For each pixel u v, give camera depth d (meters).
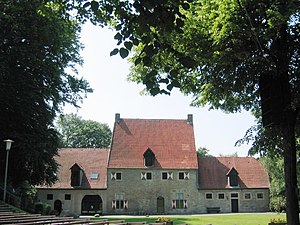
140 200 55.22
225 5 12.43
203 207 56.06
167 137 60.28
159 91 7.65
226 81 14.02
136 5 6.84
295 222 12.46
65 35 33.00
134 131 60.25
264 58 12.16
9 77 30.56
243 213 52.31
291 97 12.73
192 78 16.00
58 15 12.56
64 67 36.03
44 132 33.38
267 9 11.91
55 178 36.53
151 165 56.50
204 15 13.54
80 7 10.88
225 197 56.78
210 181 57.59
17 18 30.39
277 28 11.78
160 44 7.45
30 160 31.56
